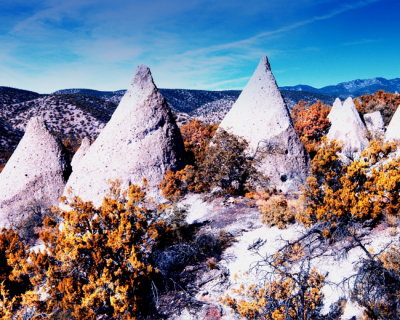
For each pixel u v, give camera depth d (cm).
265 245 1130
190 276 1077
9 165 2016
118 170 1717
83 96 11506
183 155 1947
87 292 918
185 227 1284
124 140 1750
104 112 10362
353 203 960
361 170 1049
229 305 824
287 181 1852
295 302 683
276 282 759
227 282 1013
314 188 1102
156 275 1056
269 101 1988
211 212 1556
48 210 1936
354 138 2858
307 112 3938
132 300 918
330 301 779
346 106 3052
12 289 1173
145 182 1260
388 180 960
